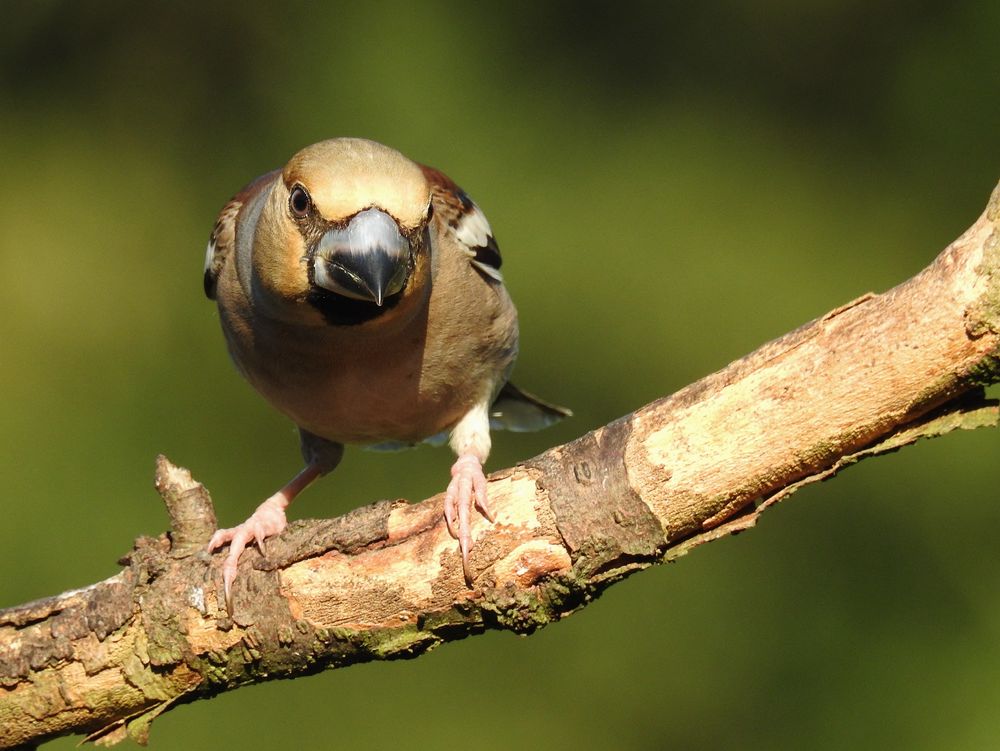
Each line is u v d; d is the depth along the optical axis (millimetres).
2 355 16672
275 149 18141
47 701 7371
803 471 6910
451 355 9008
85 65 18469
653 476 6938
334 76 18250
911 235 18250
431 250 8570
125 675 7355
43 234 17484
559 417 11953
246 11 18516
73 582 15273
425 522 7207
